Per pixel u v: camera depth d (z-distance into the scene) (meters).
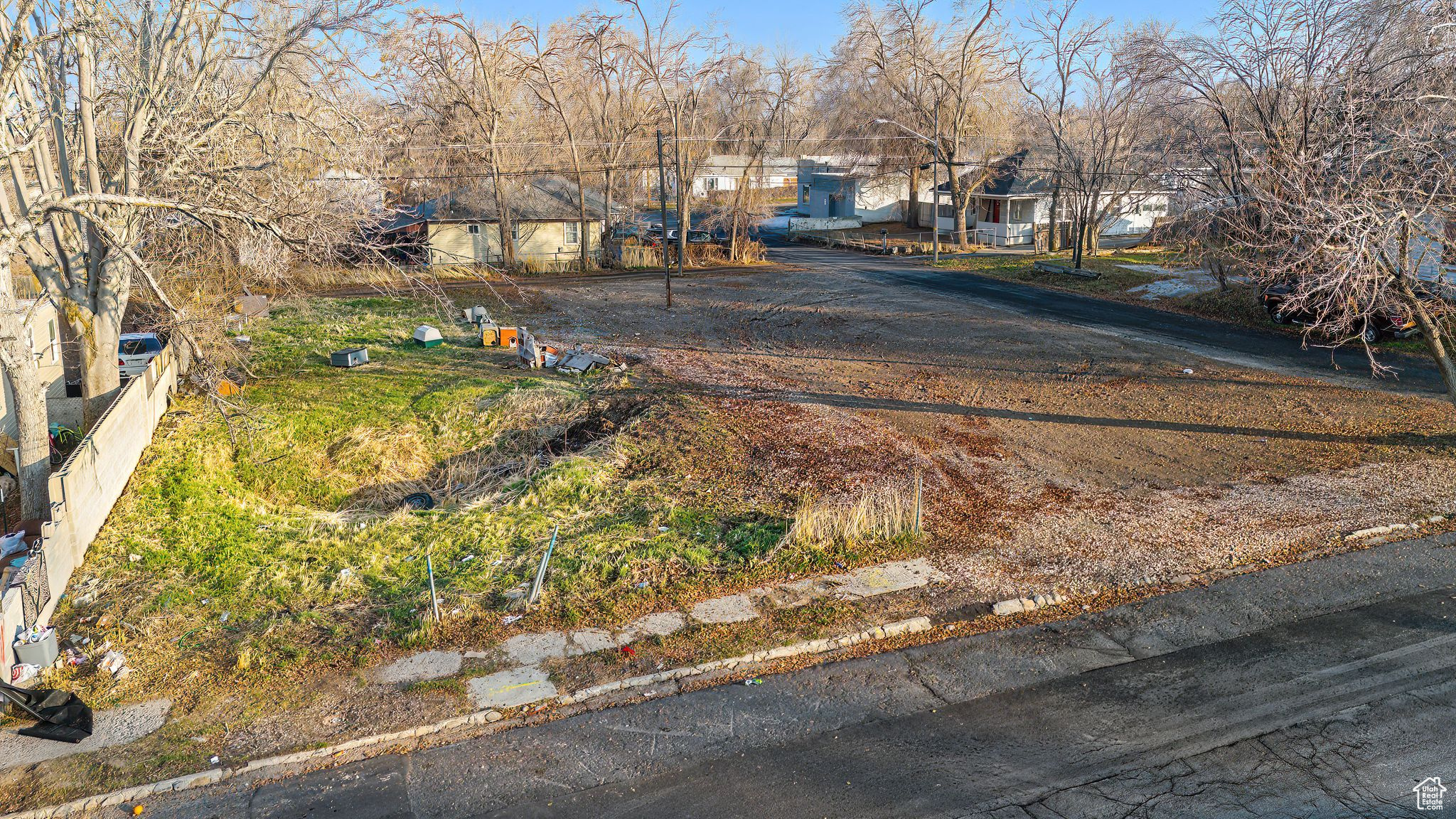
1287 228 14.02
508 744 8.48
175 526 13.54
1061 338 26.78
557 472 15.74
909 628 10.57
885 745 8.38
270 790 7.86
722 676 9.65
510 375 22.69
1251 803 7.41
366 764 8.21
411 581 11.97
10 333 12.50
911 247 52.50
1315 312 25.89
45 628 9.97
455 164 43.78
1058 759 8.10
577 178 45.97
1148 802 7.47
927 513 13.90
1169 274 36.53
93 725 8.76
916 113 55.06
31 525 12.99
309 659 9.95
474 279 41.47
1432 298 16.30
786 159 88.19
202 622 10.80
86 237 14.77
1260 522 13.42
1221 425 18.25
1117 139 41.94
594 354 23.83
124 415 14.90
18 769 8.13
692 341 27.73
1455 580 11.41
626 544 12.71
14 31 11.71
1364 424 17.89
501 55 42.91
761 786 7.82
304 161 17.44
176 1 14.90
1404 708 8.73
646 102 48.38
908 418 19.20
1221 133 26.08
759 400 20.59
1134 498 14.51
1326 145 16.59
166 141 15.44
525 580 11.71
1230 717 8.70
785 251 53.75
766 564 12.09
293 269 36.19
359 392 20.95
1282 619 10.62
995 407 20.09
